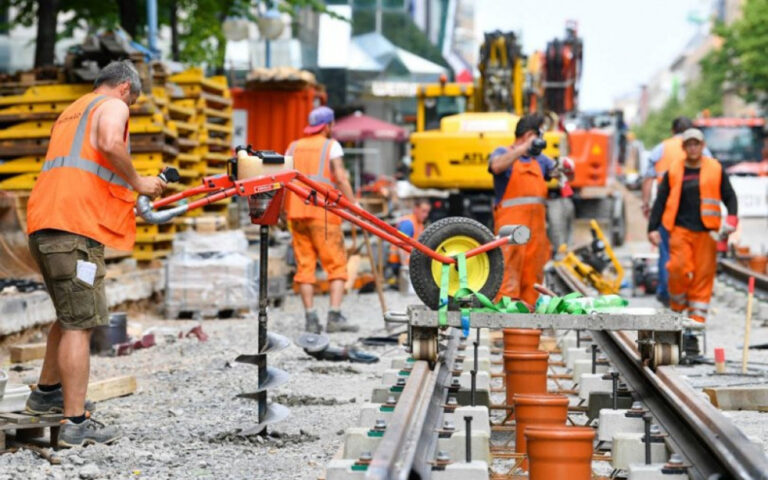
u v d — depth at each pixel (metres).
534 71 62.69
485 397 14.73
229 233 30.31
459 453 11.63
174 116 34.25
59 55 66.38
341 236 25.83
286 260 37.81
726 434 10.46
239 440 14.30
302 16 84.94
